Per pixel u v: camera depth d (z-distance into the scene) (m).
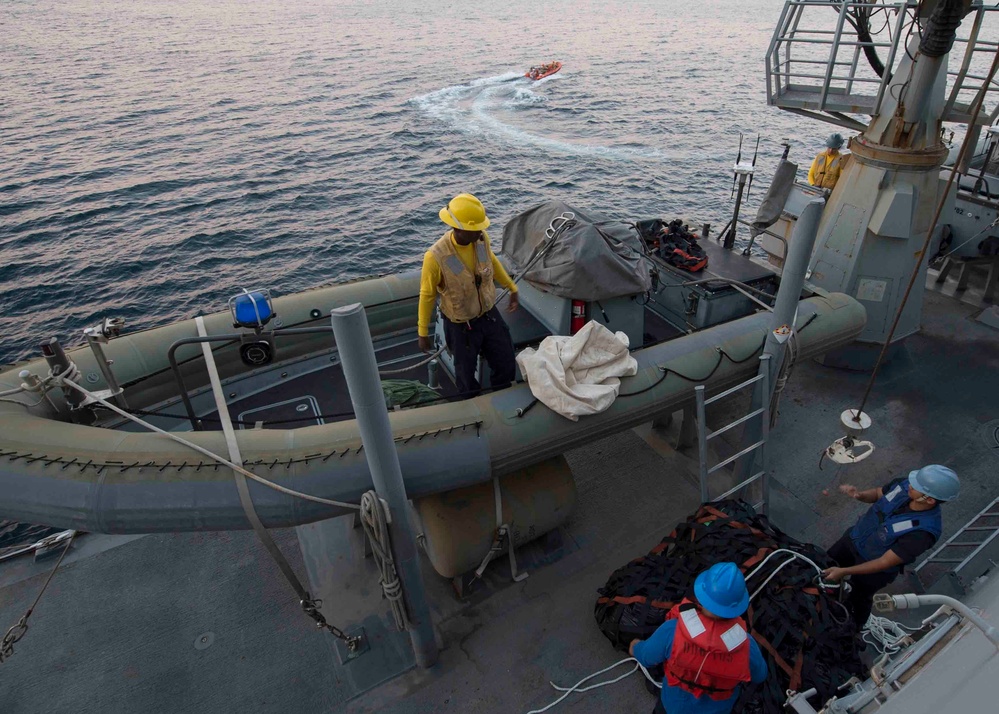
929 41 4.52
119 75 36.19
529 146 23.81
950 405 5.91
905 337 6.22
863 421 4.00
